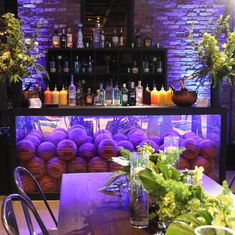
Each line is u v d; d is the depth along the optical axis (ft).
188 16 22.85
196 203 4.15
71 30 22.26
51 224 12.21
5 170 15.44
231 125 22.47
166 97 15.12
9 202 5.51
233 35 13.21
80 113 13.41
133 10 22.71
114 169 13.82
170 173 5.12
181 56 22.95
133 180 5.40
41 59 21.91
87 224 5.50
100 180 8.31
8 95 19.93
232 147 21.66
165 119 13.66
